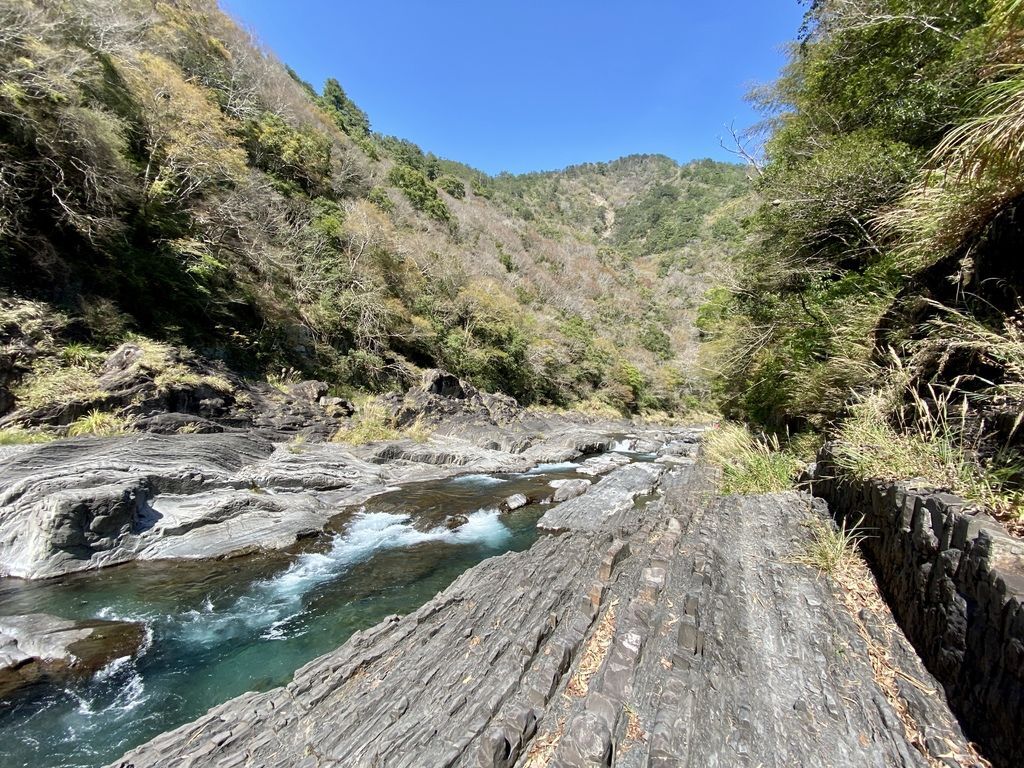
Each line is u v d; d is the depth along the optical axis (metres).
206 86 23.39
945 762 2.20
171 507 7.58
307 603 5.80
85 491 6.53
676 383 49.44
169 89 16.12
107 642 4.67
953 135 3.47
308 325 18.59
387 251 25.66
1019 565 2.17
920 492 3.26
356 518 9.09
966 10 6.39
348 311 20.53
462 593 4.82
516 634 3.76
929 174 4.09
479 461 14.76
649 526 6.36
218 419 11.20
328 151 32.69
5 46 9.89
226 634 5.07
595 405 38.59
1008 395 3.15
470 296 30.38
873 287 7.09
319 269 20.84
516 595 4.50
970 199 3.78
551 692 3.11
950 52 6.58
